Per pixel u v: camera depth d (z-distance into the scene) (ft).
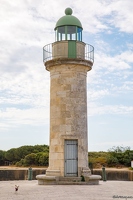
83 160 66.64
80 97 68.95
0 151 187.52
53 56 71.31
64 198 42.60
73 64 69.00
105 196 44.91
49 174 65.77
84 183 63.31
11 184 67.10
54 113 68.64
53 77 70.54
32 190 52.26
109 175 96.63
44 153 161.89
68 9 74.64
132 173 93.91
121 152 157.79
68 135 66.54
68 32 71.51
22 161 163.63
